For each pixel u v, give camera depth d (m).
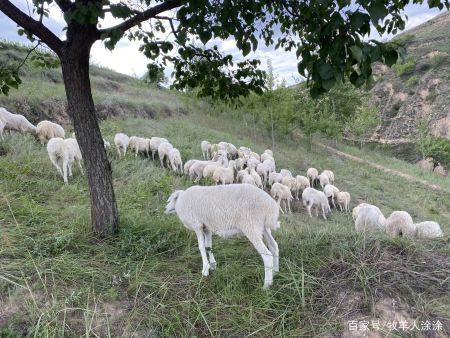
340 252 3.59
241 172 10.85
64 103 11.99
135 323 2.86
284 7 3.07
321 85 2.00
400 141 41.62
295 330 2.76
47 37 3.49
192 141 14.20
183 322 2.88
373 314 2.86
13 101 10.52
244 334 2.77
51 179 6.67
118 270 3.53
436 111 43.47
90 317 2.86
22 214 4.49
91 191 4.12
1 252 3.51
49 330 2.62
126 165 8.70
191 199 3.48
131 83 23.03
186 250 4.06
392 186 16.11
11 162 6.66
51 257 3.62
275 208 3.37
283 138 22.08
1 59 13.00
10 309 2.84
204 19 2.69
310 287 3.17
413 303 2.99
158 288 3.27
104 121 12.70
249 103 17.83
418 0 2.63
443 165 28.75
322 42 1.91
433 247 3.82
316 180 13.96
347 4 1.72
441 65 49.25
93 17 2.39
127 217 4.79
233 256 3.96
